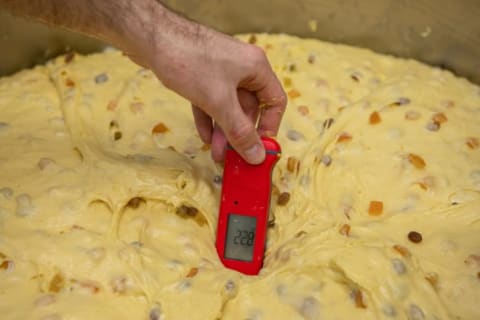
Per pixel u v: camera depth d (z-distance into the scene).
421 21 1.72
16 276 1.16
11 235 1.22
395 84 1.61
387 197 1.36
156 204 1.31
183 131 1.49
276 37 1.85
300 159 1.41
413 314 1.11
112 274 1.17
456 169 1.40
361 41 1.83
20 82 1.64
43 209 1.26
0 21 1.60
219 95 1.09
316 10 1.80
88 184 1.31
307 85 1.63
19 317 1.10
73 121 1.48
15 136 1.46
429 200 1.34
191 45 1.09
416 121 1.50
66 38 1.73
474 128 1.51
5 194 1.29
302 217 1.29
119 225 1.27
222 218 1.22
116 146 1.45
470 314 1.14
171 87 1.13
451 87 1.66
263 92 1.21
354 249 1.18
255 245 1.21
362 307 1.12
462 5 1.64
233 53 1.11
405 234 1.26
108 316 1.11
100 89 1.61
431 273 1.19
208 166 1.40
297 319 1.11
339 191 1.37
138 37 1.08
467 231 1.28
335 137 1.46
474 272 1.20
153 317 1.10
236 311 1.13
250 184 1.19
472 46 1.69
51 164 1.35
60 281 1.16
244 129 1.09
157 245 1.25
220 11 1.83
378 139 1.47
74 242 1.21
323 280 1.16
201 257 1.23
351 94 1.62
